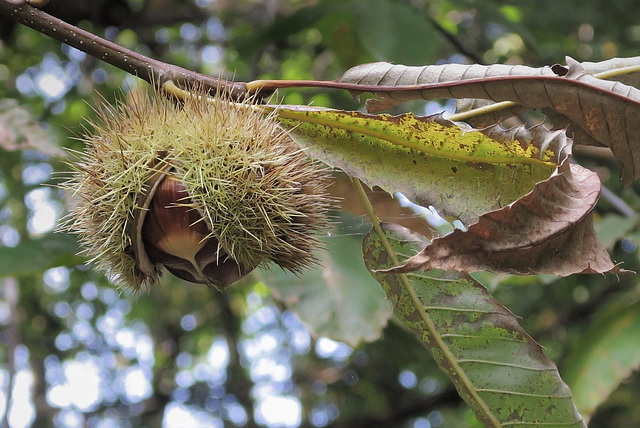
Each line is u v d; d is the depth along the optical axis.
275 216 0.38
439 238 0.33
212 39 0.94
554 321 1.04
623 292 1.00
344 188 0.44
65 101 0.87
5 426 0.66
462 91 0.38
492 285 0.54
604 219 0.56
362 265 0.49
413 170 0.38
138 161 0.38
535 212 0.34
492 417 0.39
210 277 0.39
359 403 1.19
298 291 0.48
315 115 0.38
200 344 1.35
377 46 0.58
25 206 0.82
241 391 1.12
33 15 0.39
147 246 0.39
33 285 1.00
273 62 1.01
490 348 0.39
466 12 0.97
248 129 0.38
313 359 1.27
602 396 0.53
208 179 0.38
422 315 0.39
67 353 1.20
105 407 1.28
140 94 0.39
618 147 0.38
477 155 0.37
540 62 0.96
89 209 0.39
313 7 0.63
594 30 0.89
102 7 0.75
